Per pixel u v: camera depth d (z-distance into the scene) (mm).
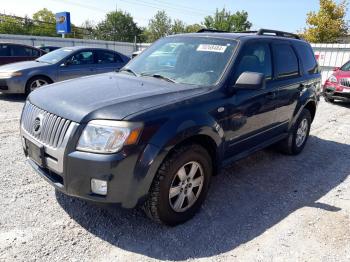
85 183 2582
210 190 3893
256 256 2740
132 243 2812
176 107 2881
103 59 9742
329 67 15273
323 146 5969
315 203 3719
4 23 48594
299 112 4980
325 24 28047
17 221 2973
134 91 3094
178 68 3740
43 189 3600
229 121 3436
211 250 2789
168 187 2848
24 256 2537
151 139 2637
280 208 3561
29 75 8414
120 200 2631
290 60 4754
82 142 2564
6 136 5352
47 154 2789
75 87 3291
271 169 4688
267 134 4348
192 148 2959
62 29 33344
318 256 2779
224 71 3500
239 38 3893
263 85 3307
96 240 2814
